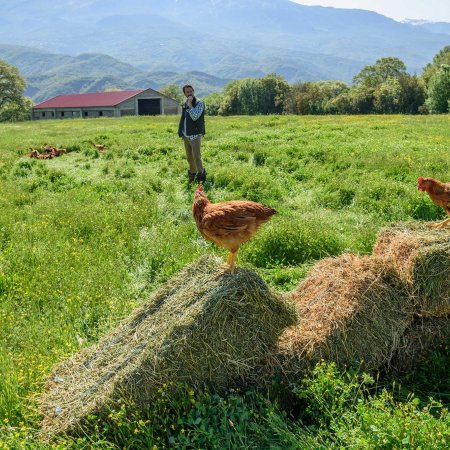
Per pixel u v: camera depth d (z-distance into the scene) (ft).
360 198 37.68
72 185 48.29
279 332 16.29
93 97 334.24
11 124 165.07
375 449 12.34
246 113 359.25
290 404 15.84
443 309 17.40
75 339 20.16
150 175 49.42
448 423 13.21
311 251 27.78
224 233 15.75
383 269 17.74
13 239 31.63
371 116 138.92
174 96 514.68
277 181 45.32
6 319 21.48
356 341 16.49
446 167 45.52
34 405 15.90
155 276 26.43
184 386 14.94
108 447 13.57
